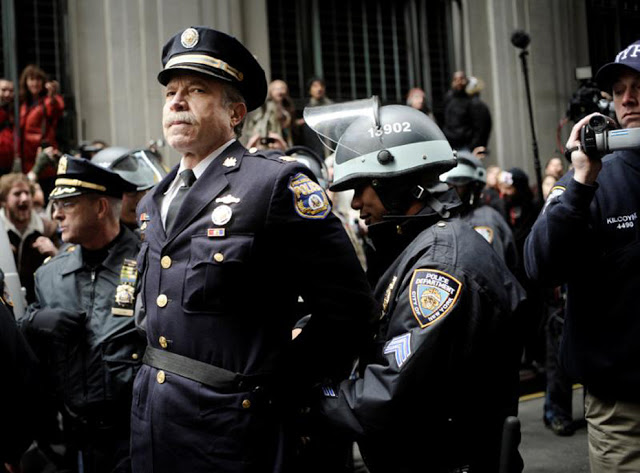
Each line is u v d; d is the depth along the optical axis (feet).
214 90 7.66
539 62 36.65
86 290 10.48
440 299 6.82
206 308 7.16
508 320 7.04
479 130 31.35
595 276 8.00
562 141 36.50
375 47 35.60
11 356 7.73
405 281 7.12
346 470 9.04
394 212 7.52
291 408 7.34
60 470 15.10
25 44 28.14
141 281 7.85
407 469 7.00
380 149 7.49
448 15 37.04
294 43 33.78
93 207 10.45
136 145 28.09
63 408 10.29
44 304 10.61
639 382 7.72
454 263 6.99
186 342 7.22
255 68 7.91
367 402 6.82
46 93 24.03
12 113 23.45
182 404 7.11
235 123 7.93
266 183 7.33
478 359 6.89
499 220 15.14
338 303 7.36
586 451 16.31
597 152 7.47
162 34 28.48
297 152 15.75
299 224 7.31
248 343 7.15
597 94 20.30
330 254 7.40
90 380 10.09
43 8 28.37
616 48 19.38
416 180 7.52
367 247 8.60
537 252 7.93
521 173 21.48
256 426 7.06
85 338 10.19
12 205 16.02
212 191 7.47
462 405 6.97
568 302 8.33
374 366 6.97
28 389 7.90
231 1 30.17
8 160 23.26
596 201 8.03
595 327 8.00
